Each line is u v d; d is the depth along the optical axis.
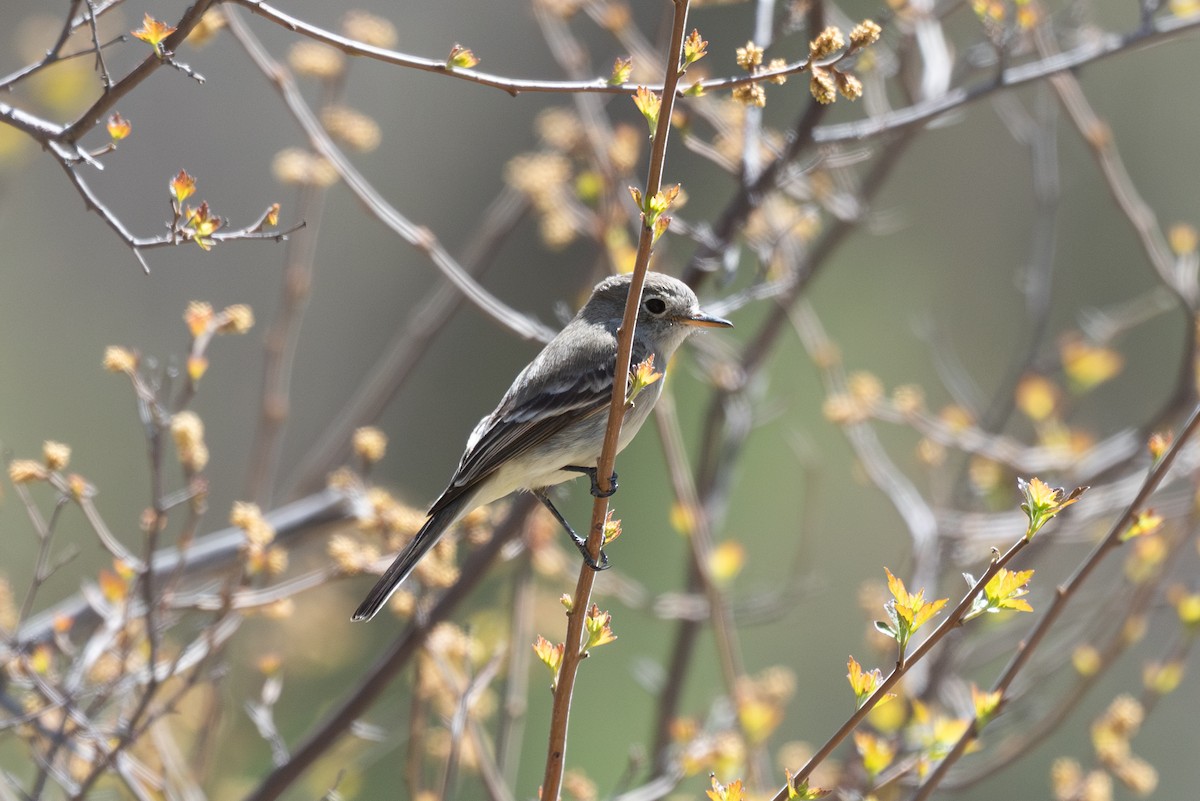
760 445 20.56
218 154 20.89
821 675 19.20
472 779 11.73
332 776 10.88
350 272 21.50
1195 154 22.44
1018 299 22.30
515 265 20.95
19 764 11.27
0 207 12.94
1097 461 12.40
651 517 19.78
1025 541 6.12
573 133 11.31
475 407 20.66
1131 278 21.81
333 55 11.63
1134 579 9.93
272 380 12.04
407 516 9.59
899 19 11.43
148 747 9.98
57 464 8.51
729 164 10.33
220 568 11.32
